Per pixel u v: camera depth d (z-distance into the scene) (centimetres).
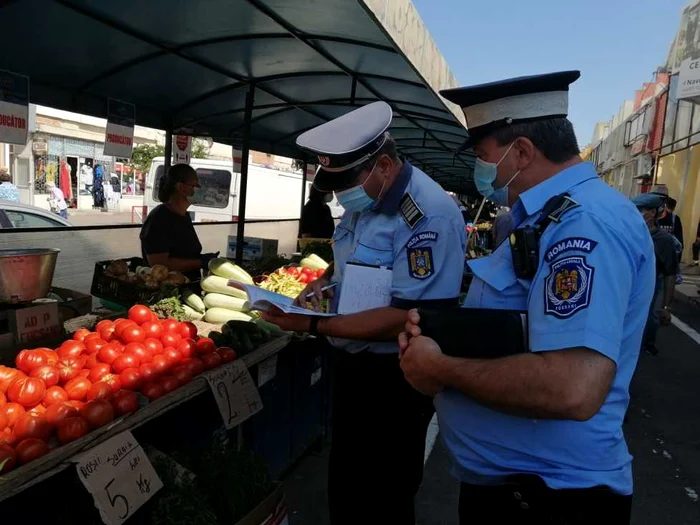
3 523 187
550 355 126
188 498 215
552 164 148
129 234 575
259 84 568
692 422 481
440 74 511
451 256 211
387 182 217
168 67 485
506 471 150
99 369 237
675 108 1920
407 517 247
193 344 277
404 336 157
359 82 549
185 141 703
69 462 183
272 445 332
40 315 285
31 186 2239
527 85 145
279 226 930
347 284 226
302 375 364
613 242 129
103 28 387
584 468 143
